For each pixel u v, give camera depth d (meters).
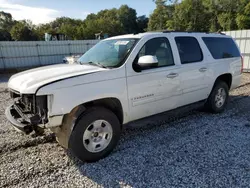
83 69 3.18
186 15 51.94
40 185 2.59
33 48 18.39
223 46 5.10
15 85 3.03
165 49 3.87
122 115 3.35
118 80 3.17
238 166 2.88
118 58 3.40
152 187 2.52
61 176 2.77
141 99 3.48
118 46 3.68
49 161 3.12
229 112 5.12
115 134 3.25
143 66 3.31
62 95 2.70
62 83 2.72
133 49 3.41
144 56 3.33
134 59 3.38
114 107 3.31
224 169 2.82
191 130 4.11
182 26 53.44
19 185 2.59
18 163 3.06
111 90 3.09
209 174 2.72
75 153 2.93
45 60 19.25
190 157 3.14
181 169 2.85
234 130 4.07
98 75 3.01
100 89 2.99
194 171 2.79
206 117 4.80
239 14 42.62
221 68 4.85
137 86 3.38
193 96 4.36
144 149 3.41
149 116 3.73
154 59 3.26
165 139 3.75
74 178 2.72
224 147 3.41
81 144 2.91
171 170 2.83
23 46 17.88
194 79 4.27
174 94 3.96
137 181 2.64
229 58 5.11
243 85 8.12
